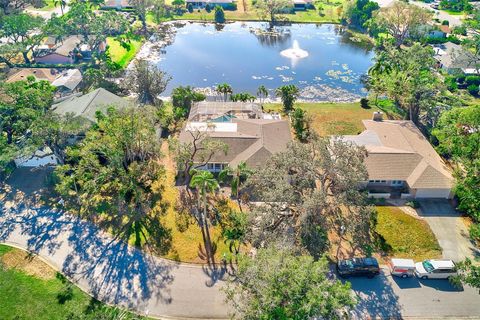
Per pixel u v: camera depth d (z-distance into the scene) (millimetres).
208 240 61656
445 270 55125
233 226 63469
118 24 135125
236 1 191375
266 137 79438
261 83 119438
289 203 53938
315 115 97688
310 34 161000
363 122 87125
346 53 143375
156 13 162250
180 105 97312
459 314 51406
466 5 174625
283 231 54125
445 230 64062
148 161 75875
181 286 54406
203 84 117562
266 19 173750
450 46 134750
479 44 121375
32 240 60781
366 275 55625
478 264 58000
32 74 111000
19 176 74188
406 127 83938
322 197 52156
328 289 40062
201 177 61625
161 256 58750
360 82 121125
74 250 59312
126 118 68500
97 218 65188
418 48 103812
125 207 67250
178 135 87875
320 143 60781
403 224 64938
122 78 112312
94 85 102062
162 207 67625
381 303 52469
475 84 111750
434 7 185000
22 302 51250
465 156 67688
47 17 159125
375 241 61875
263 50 144125
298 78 123438
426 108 88562
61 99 93812
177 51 140625
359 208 58469
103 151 68312
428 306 52281
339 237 62406
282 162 57969
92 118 80000
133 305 51531
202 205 68188
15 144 75375
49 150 77062
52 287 53375
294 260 42562
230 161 75562
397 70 98625
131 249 59719
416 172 70688
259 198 68250
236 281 54562
